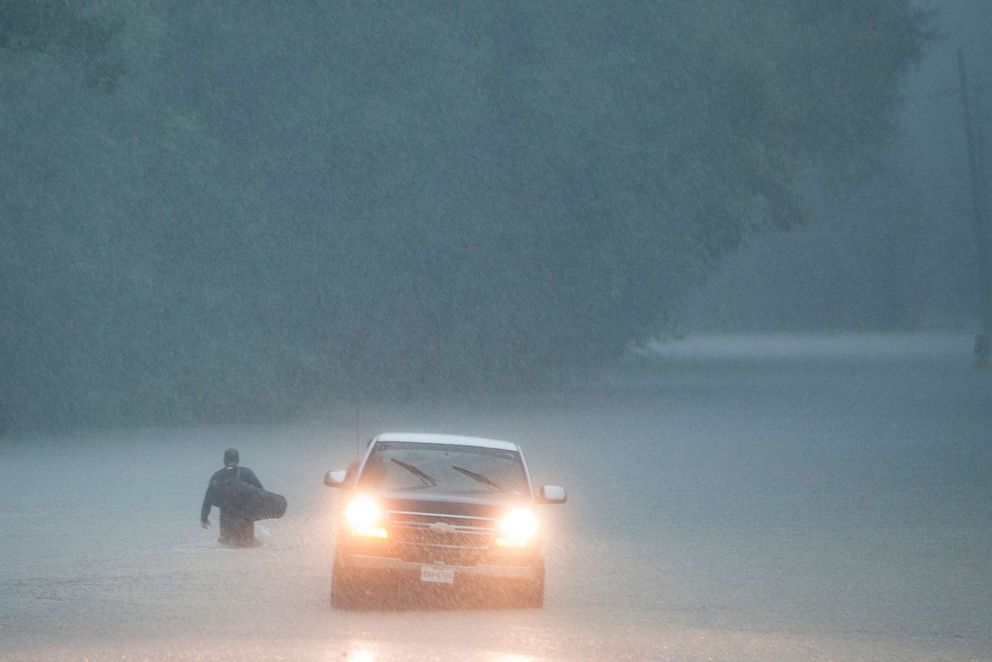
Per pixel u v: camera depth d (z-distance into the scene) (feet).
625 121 581.53
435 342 583.99
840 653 118.62
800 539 202.08
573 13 573.33
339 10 474.08
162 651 112.78
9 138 403.54
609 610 142.41
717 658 114.93
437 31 502.79
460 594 143.13
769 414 505.66
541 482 283.79
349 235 510.58
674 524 220.23
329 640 119.34
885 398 590.96
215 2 456.04
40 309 416.46
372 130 477.36
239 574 165.17
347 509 141.69
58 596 147.64
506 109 555.69
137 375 435.53
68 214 419.74
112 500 247.50
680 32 599.57
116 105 424.05
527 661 110.32
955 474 297.33
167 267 456.45
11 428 415.03
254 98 472.03
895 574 169.58
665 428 442.50
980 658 117.29
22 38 340.80
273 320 491.31
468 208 540.52
